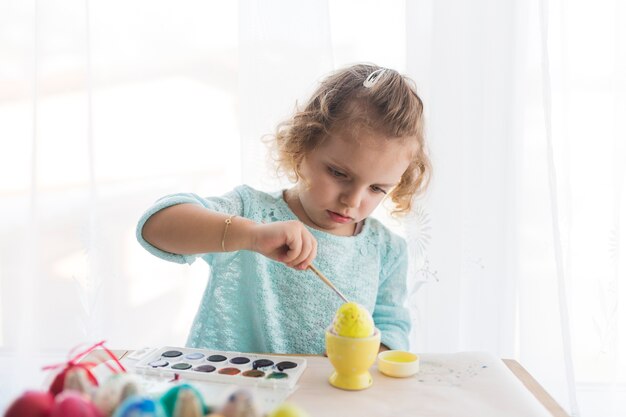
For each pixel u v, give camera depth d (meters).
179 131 1.04
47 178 1.01
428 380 0.54
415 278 0.99
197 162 1.04
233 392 0.40
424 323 0.99
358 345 0.50
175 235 0.64
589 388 1.06
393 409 0.47
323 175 0.72
